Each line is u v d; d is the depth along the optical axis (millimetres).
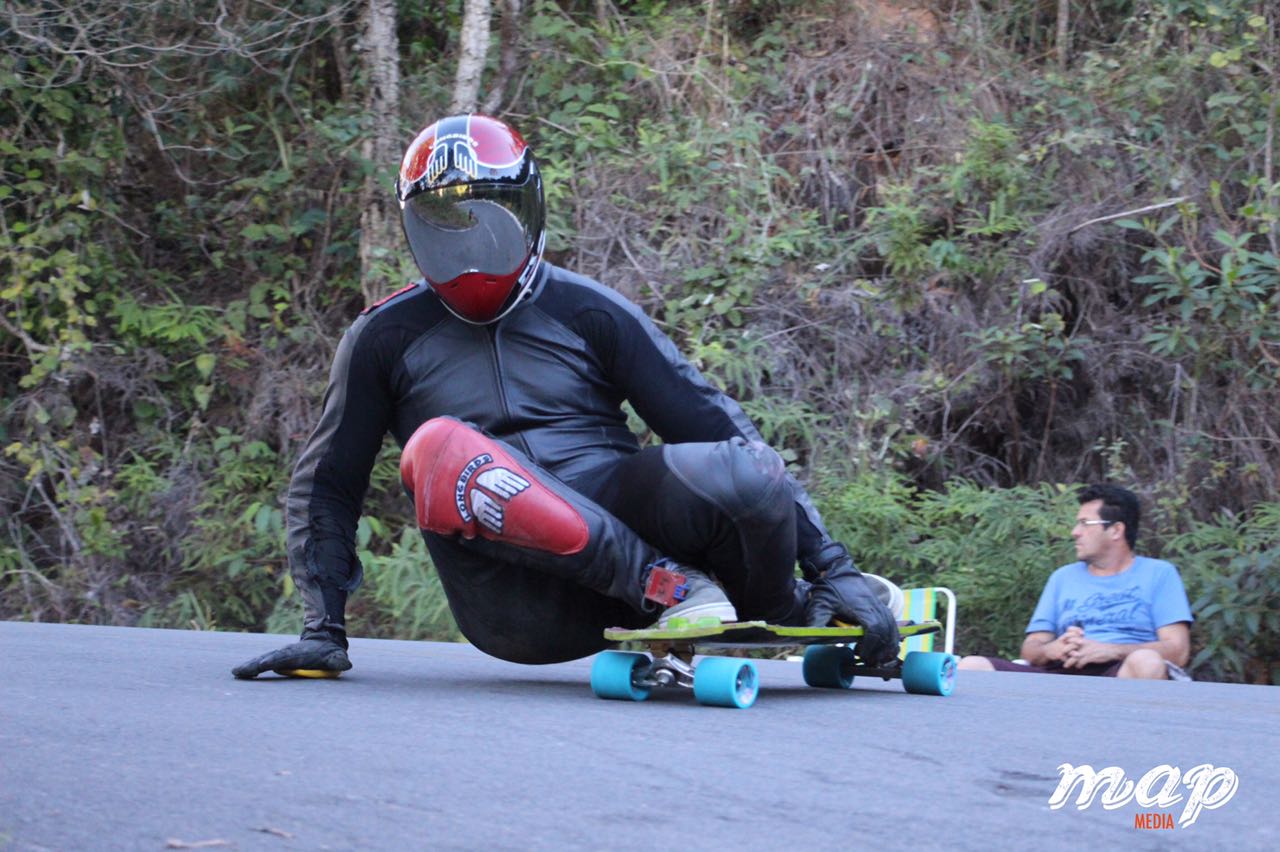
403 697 4652
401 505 13648
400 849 2387
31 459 13492
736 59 16047
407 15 16219
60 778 2977
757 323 13625
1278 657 10570
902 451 12930
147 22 14758
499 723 3957
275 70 15250
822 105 15492
